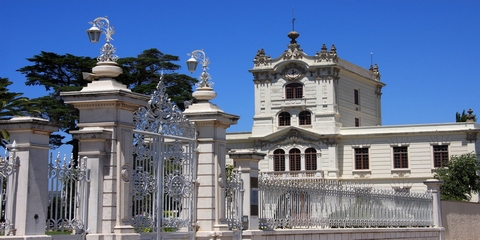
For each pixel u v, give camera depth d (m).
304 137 64.75
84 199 13.77
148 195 15.98
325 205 22.05
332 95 64.50
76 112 43.94
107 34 14.87
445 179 56.09
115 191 14.16
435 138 61.62
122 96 14.27
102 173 14.03
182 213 16.89
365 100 72.38
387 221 26.12
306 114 65.56
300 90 66.00
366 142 63.94
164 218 16.02
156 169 15.88
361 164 63.94
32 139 12.42
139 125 15.22
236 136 67.56
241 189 18.58
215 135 17.59
